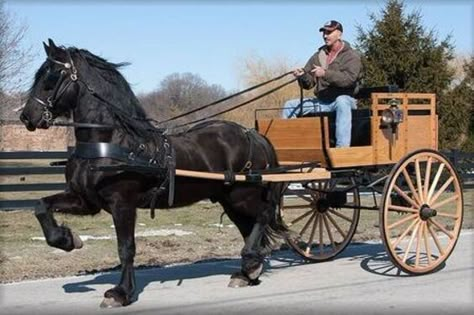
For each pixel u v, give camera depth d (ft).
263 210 26.63
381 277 27.84
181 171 23.67
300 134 28.22
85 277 27.89
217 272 29.22
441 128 72.64
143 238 38.42
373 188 29.30
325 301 23.72
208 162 25.07
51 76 22.25
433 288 25.77
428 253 28.68
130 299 23.12
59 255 32.63
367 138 29.09
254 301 23.75
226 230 42.14
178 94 138.82
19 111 23.47
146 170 22.81
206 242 37.55
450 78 72.79
